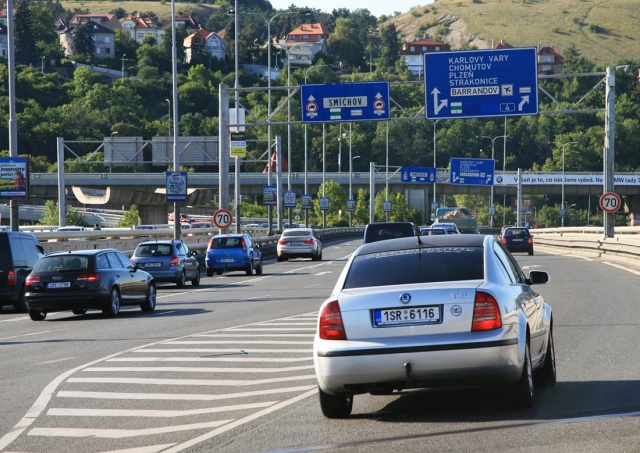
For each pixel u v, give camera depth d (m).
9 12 69.25
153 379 25.11
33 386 24.66
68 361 29.70
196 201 188.00
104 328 41.22
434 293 17.73
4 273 52.56
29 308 46.66
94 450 16.92
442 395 21.23
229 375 25.45
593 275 66.31
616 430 16.62
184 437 17.70
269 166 141.88
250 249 83.25
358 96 90.94
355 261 19.53
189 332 37.50
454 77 87.81
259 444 16.84
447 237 20.27
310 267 92.69
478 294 17.72
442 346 17.42
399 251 19.53
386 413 19.34
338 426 18.12
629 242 87.75
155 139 145.75
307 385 23.34
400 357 17.50
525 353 18.39
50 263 46.88
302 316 43.00
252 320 41.81
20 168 67.00
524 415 18.25
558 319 37.25
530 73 86.75
